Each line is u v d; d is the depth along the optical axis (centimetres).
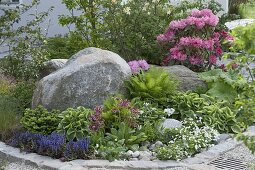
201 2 1352
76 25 1007
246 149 645
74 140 655
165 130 665
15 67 915
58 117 679
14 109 725
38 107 690
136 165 591
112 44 980
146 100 738
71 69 712
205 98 768
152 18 988
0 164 616
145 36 984
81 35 1008
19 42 938
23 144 650
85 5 998
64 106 705
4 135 681
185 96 738
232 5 1919
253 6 2034
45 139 637
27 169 604
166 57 955
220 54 939
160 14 1026
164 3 1035
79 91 705
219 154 630
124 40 977
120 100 679
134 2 980
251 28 412
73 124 658
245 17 1850
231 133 702
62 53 997
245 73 860
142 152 632
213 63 925
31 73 884
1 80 845
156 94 742
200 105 738
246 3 2023
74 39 1009
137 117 677
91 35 991
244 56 433
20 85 820
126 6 977
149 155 625
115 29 978
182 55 912
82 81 707
